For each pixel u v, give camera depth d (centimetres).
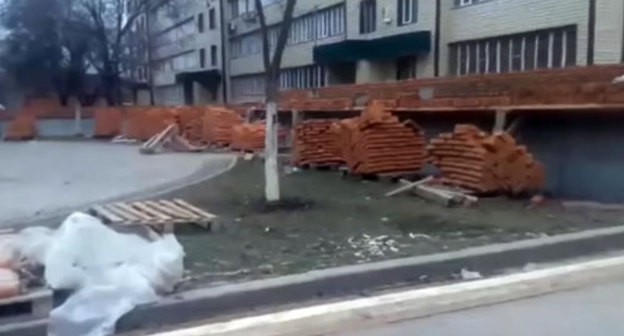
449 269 604
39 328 439
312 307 498
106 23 4675
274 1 3747
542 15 2184
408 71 2866
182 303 484
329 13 3575
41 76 4584
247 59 4978
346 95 2045
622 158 1014
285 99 2497
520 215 915
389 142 1332
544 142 1155
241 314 501
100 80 4712
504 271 623
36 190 1290
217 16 5547
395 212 948
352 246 711
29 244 523
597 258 668
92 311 455
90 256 487
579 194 1084
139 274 489
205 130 2614
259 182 1339
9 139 3547
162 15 6106
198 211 862
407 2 2842
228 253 680
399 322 495
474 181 1070
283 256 664
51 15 4500
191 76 5484
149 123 3083
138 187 1314
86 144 3053
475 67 2511
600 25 1952
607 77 1108
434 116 1477
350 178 1373
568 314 506
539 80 1236
